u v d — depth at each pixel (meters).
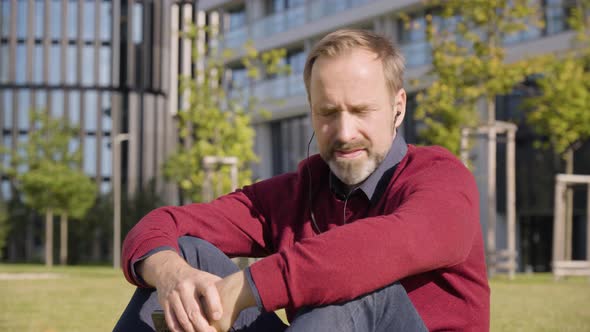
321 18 31.80
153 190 50.72
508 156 17.41
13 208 48.50
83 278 19.06
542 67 19.42
